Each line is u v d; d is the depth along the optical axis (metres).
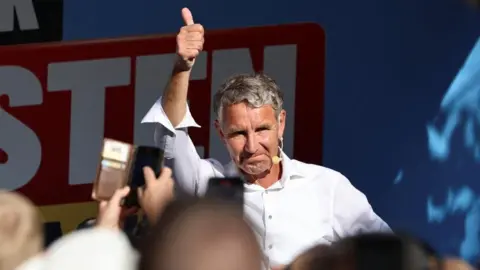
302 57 13.76
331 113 13.76
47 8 13.77
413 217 13.73
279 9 13.77
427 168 13.74
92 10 13.74
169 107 10.08
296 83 13.77
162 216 5.13
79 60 13.77
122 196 8.13
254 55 13.80
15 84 13.74
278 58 13.77
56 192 13.73
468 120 13.77
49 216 13.70
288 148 13.73
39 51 13.76
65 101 13.73
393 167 13.77
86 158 13.76
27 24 13.77
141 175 8.43
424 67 13.77
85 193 13.74
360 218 10.45
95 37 13.77
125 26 13.78
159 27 13.81
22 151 13.70
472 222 13.73
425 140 13.77
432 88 13.78
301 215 10.35
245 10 13.80
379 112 13.77
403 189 13.76
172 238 4.88
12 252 6.45
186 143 10.35
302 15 13.76
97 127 13.73
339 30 13.73
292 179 10.45
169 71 13.80
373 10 13.76
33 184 13.72
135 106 13.78
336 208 10.45
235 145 9.95
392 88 13.77
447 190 13.74
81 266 5.69
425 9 13.77
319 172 10.57
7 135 13.70
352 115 13.77
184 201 5.14
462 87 13.77
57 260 5.73
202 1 13.80
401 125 13.77
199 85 13.77
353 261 5.61
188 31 9.67
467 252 13.70
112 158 8.34
